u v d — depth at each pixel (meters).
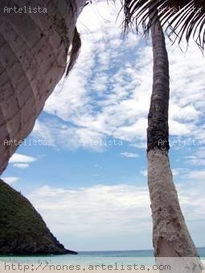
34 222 48.25
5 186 52.03
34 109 1.79
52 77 1.94
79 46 3.00
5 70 1.57
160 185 5.57
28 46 1.69
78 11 2.19
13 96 1.61
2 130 1.56
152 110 6.45
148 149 6.05
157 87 6.80
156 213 5.39
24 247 44.03
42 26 1.77
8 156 1.64
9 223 45.75
